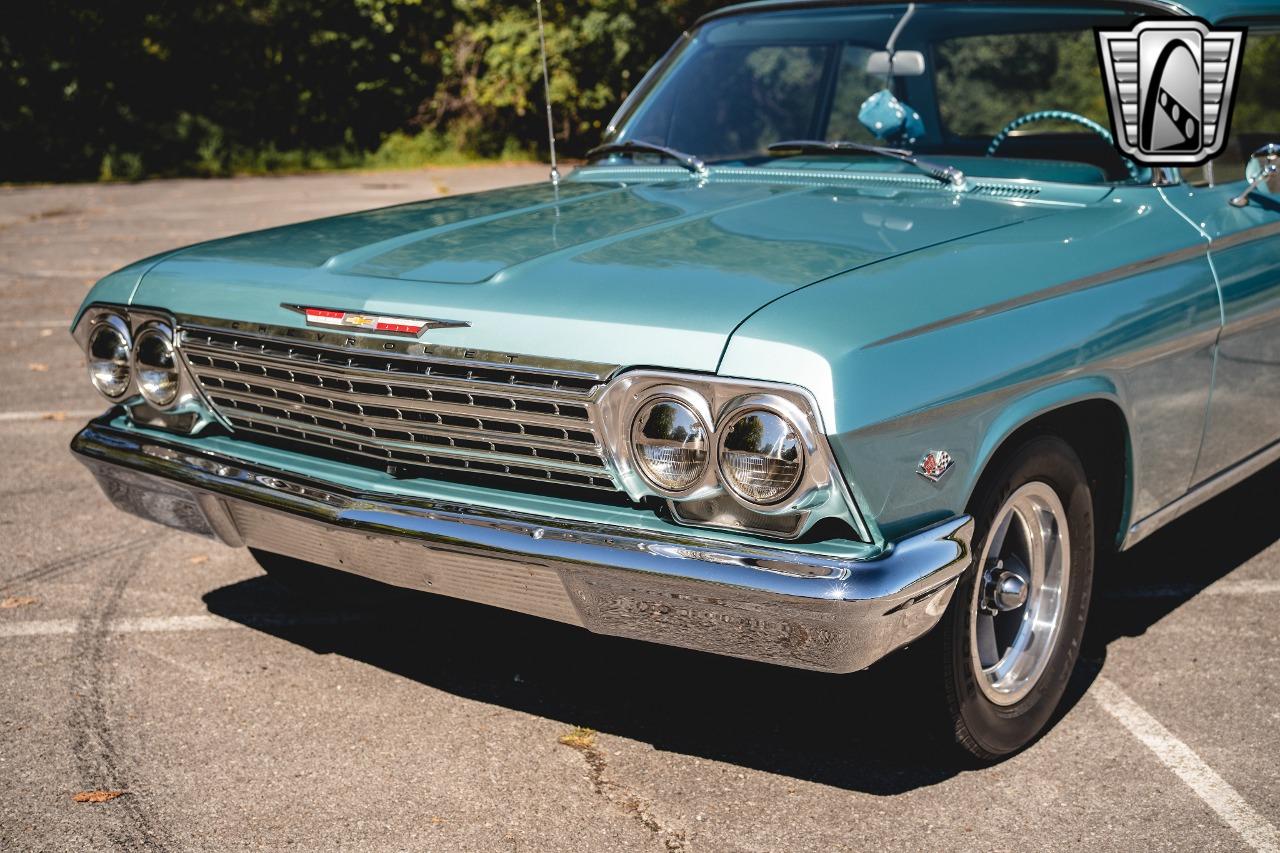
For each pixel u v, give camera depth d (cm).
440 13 2308
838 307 257
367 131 2353
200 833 288
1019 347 282
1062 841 286
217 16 2219
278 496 305
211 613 412
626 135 443
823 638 249
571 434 268
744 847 284
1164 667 371
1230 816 295
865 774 315
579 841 286
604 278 280
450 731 336
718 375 248
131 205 1688
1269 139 397
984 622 312
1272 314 376
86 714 344
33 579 438
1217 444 372
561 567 266
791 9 441
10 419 646
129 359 340
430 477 297
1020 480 297
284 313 306
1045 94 385
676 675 370
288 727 338
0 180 2081
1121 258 320
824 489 246
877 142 394
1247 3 388
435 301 284
